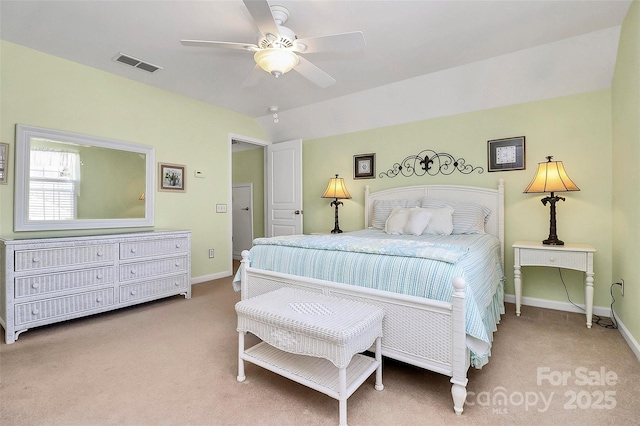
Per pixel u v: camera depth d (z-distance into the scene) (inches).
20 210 109.3
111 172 132.6
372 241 89.0
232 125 183.6
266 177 206.8
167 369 77.7
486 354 64.6
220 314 117.9
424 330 64.7
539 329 101.6
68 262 104.1
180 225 158.1
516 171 129.6
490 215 133.6
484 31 99.8
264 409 62.4
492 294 89.1
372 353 80.5
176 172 156.1
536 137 125.3
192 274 163.5
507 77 122.6
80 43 107.6
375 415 60.1
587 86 114.2
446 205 136.0
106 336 97.8
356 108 162.6
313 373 64.5
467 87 131.6
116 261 115.4
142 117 142.8
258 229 229.6
